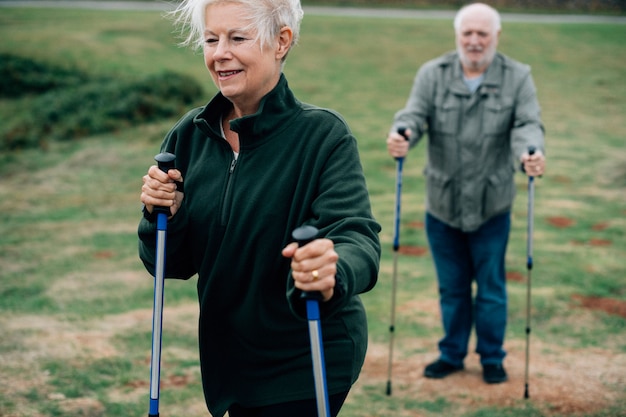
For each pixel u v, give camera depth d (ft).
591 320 19.95
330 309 6.63
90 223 31.27
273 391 7.72
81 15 82.53
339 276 6.56
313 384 7.64
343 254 6.89
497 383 16.12
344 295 6.57
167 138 8.29
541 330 19.31
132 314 20.58
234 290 7.65
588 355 17.70
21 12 82.84
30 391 15.61
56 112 48.70
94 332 19.13
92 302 21.58
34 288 22.81
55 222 31.42
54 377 16.34
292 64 67.26
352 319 7.80
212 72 7.53
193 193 7.86
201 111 7.96
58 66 58.59
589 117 51.78
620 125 49.85
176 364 17.15
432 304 21.33
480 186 15.57
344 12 99.35
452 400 15.42
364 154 42.50
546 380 16.34
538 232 29.01
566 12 104.63
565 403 15.25
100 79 56.13
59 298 21.89
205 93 54.60
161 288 7.64
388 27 85.40
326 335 7.64
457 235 16.16
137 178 39.09
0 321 19.84
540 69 66.59
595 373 16.70
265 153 7.55
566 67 67.51
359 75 64.34
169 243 7.79
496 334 16.16
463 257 16.31
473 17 15.43
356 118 51.08
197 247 7.87
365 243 7.18
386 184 36.99
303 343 7.68
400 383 16.29
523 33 81.82
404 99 57.16
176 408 14.99
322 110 7.72
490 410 14.93
